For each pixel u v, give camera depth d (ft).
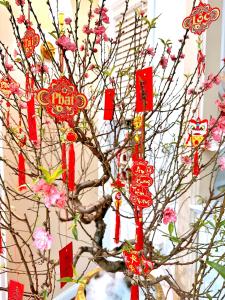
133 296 2.15
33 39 2.52
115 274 3.59
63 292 5.81
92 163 5.95
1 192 4.31
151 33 4.75
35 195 2.35
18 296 2.31
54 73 3.55
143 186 1.82
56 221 5.30
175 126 4.24
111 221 6.04
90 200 6.04
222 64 4.10
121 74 3.26
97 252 3.01
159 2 4.64
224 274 1.71
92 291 3.32
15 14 4.50
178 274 4.33
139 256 1.98
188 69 4.10
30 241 4.79
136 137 2.79
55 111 2.03
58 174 1.89
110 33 5.75
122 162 3.73
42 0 4.63
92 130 2.80
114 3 5.61
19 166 2.97
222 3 4.00
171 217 2.32
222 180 4.16
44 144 4.47
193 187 4.02
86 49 3.08
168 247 4.49
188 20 2.21
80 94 2.06
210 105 4.01
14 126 4.04
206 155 3.76
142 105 1.91
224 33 4.09
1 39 4.29
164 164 3.92
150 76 1.88
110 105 2.90
